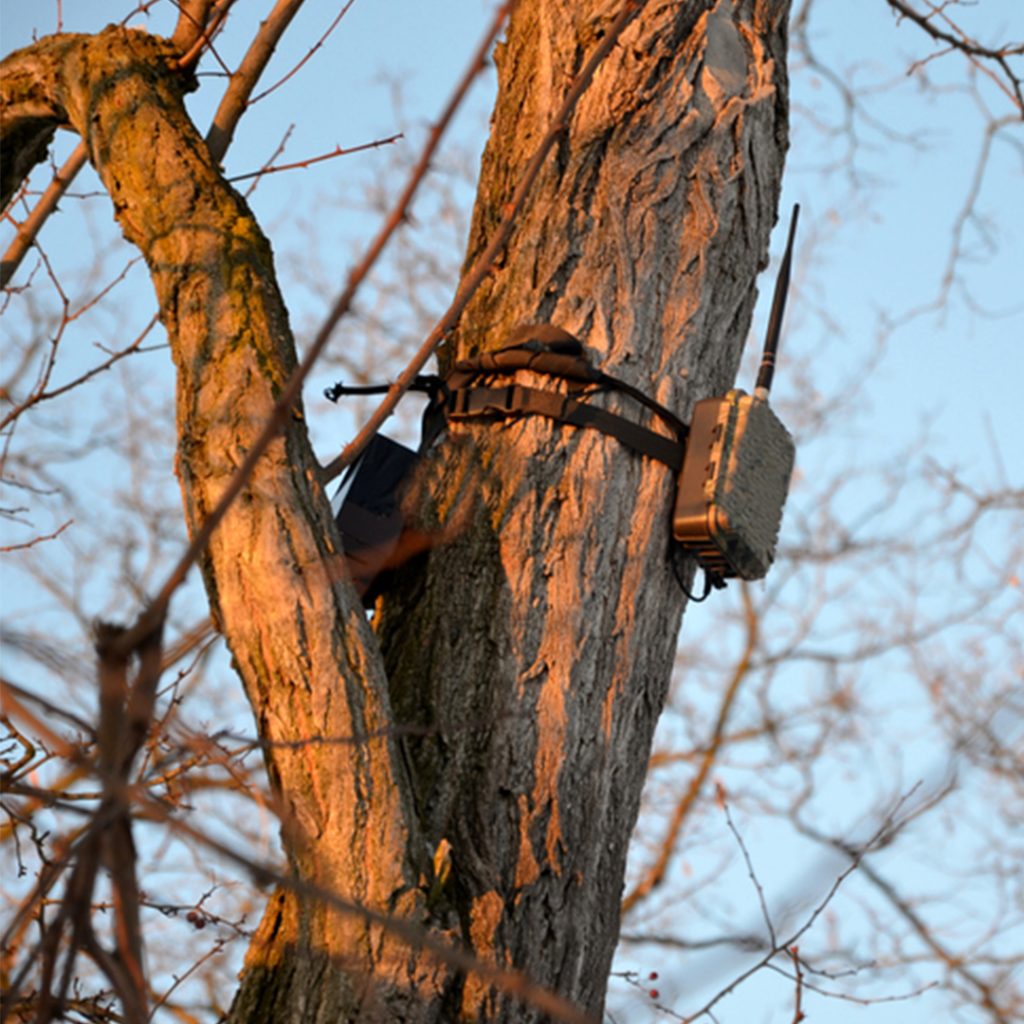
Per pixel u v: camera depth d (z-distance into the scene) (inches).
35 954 116.8
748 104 262.2
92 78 264.5
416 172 140.3
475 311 254.2
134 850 117.1
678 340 247.8
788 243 260.7
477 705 221.9
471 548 232.7
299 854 202.2
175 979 269.3
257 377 223.5
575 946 211.9
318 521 217.3
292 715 206.8
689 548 236.2
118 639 112.3
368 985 195.6
